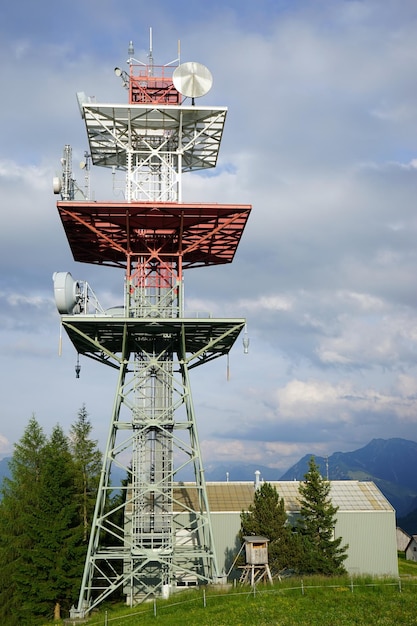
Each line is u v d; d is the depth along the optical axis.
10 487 69.94
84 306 48.84
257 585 45.06
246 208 47.81
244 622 37.00
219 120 50.56
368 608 38.72
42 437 73.06
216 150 52.94
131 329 48.69
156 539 49.06
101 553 47.12
